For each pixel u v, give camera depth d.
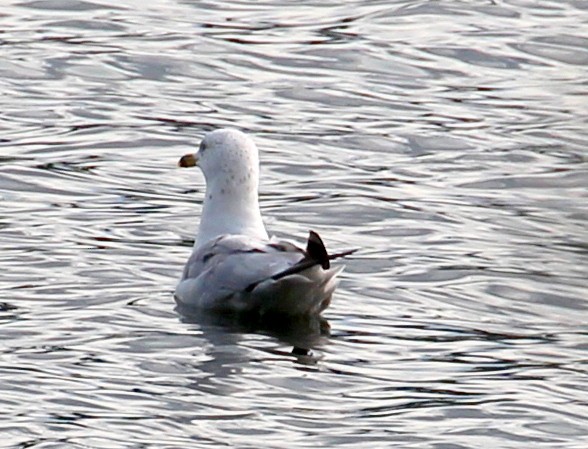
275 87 23.00
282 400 12.52
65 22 25.41
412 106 22.36
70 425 11.87
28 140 20.48
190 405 12.32
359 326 14.48
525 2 26.84
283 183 19.27
